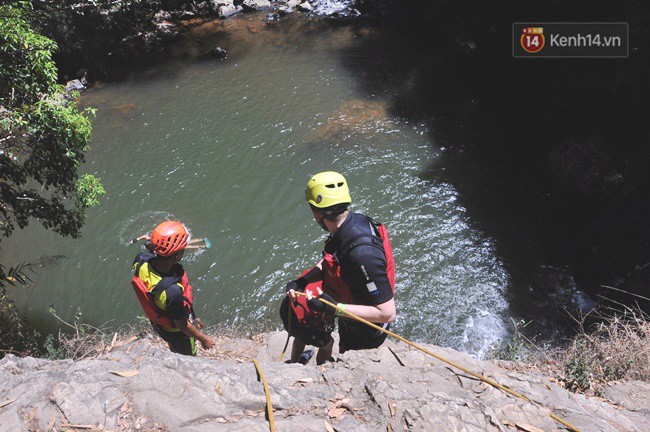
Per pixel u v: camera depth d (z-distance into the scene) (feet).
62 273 50.06
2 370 9.22
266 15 91.97
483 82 69.92
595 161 51.26
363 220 9.72
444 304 45.44
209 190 57.67
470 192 55.67
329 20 87.81
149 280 12.41
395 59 76.38
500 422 8.55
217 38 86.58
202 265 50.19
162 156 62.64
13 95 30.86
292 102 69.92
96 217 55.31
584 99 57.06
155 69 80.12
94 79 78.59
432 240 51.11
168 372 8.95
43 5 72.18
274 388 8.87
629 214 43.93
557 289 45.73
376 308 9.39
